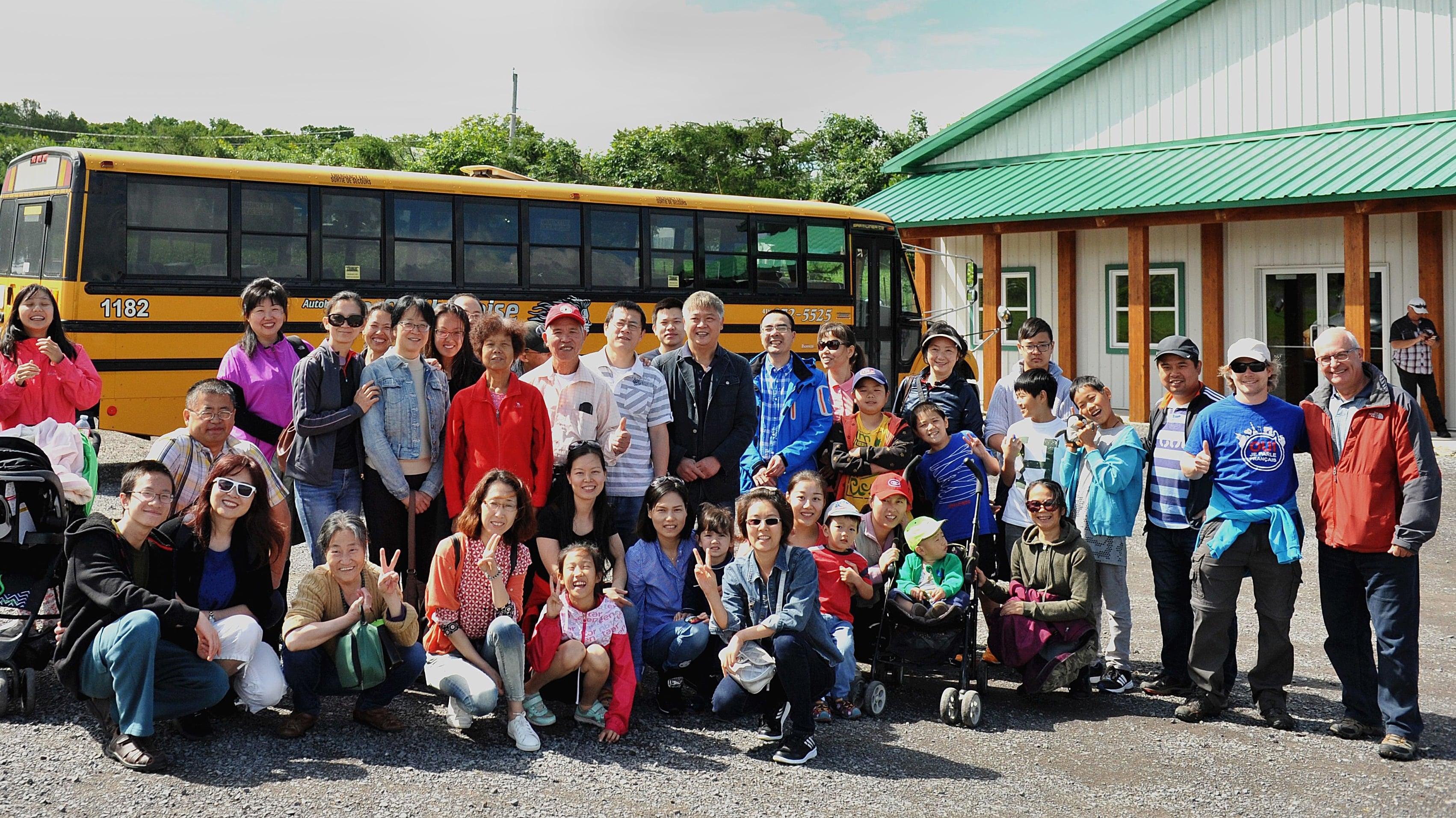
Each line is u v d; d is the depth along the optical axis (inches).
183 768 190.4
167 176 439.5
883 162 1438.2
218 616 208.7
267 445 260.4
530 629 223.1
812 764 202.8
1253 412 225.8
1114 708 238.1
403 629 207.2
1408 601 211.9
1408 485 209.6
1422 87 684.7
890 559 238.4
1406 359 623.2
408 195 491.8
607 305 544.1
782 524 214.4
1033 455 259.3
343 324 241.6
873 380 259.6
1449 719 231.9
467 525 216.5
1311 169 653.9
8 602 219.6
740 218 588.4
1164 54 780.6
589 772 195.6
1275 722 225.9
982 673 237.0
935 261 871.1
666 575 234.8
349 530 207.0
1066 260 792.3
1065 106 823.1
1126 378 776.9
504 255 516.1
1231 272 735.7
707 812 180.2
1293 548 219.3
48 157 437.7
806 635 209.2
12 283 446.9
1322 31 718.5
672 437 267.6
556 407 252.7
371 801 179.8
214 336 448.1
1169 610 245.4
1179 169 722.8
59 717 212.5
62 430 253.3
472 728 215.6
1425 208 604.7
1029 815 182.9
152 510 200.4
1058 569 236.8
